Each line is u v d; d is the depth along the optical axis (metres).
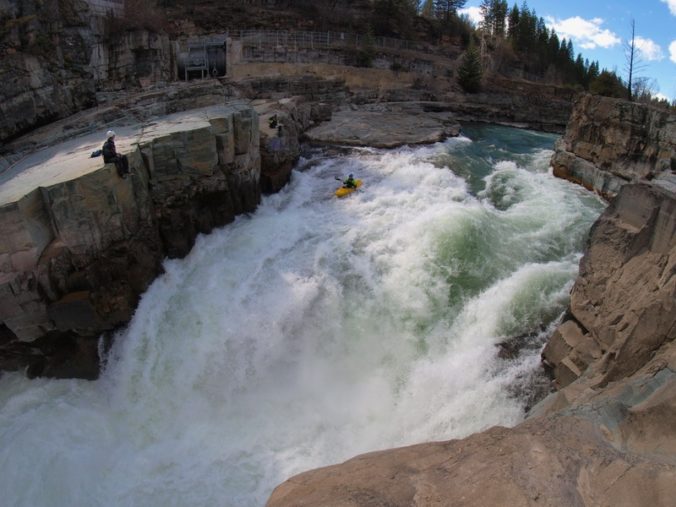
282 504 7.30
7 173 17.48
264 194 24.12
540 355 13.74
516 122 52.25
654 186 11.12
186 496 11.91
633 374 9.13
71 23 27.56
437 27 71.50
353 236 19.64
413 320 16.12
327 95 48.19
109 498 12.06
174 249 18.47
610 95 47.00
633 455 6.97
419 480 7.18
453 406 13.35
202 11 55.12
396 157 29.70
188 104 29.42
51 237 14.54
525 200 23.25
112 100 30.36
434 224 19.52
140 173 16.88
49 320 14.59
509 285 16.33
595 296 12.15
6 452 12.98
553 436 7.64
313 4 62.56
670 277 9.73
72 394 14.88
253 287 17.27
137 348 15.55
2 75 21.92
